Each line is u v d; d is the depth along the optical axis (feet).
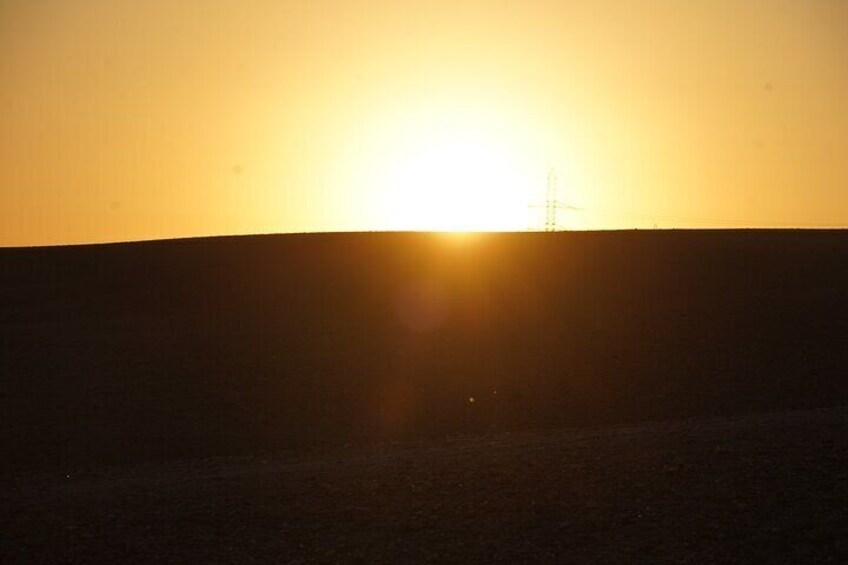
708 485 56.70
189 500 62.34
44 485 80.07
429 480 62.34
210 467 83.87
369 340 142.20
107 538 55.57
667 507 53.98
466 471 63.82
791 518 50.83
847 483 54.75
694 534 50.06
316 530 54.90
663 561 47.32
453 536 52.60
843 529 48.91
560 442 73.92
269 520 56.95
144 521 58.29
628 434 75.46
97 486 73.82
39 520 60.03
